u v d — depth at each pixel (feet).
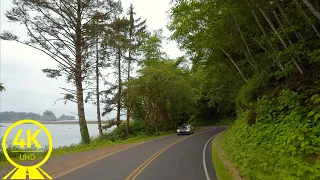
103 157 52.70
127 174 35.24
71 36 81.97
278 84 48.67
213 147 66.23
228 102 132.36
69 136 129.70
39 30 77.92
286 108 39.11
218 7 47.57
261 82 53.11
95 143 80.69
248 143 41.32
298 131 29.63
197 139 89.81
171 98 144.87
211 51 73.26
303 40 36.11
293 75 41.45
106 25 85.10
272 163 28.81
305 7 35.83
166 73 117.19
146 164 43.21
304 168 23.44
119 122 115.85
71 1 79.20
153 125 133.90
